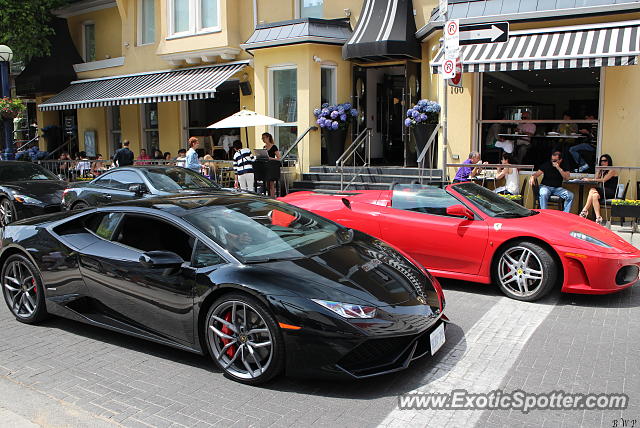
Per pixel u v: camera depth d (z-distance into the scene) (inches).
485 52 398.9
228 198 197.8
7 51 557.0
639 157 399.5
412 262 183.2
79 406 139.9
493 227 233.5
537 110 446.6
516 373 157.2
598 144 416.2
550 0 408.2
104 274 179.8
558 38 391.2
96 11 777.6
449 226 242.8
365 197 277.9
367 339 140.8
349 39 498.6
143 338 174.6
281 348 145.4
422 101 470.3
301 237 179.5
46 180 453.4
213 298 157.1
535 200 399.2
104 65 745.6
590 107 425.4
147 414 135.5
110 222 190.1
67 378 157.8
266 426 129.2
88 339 190.5
